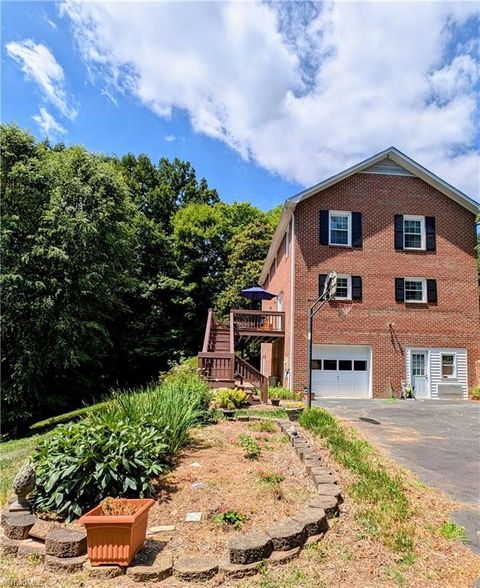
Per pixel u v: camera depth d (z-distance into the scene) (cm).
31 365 1552
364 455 622
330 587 312
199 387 902
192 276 3139
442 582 325
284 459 575
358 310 1652
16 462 768
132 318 2852
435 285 1698
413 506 454
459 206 1758
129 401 629
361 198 1723
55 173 1748
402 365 1639
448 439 816
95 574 322
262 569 326
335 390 1614
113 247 1888
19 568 339
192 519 399
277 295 2059
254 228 3128
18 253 1597
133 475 436
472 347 1680
